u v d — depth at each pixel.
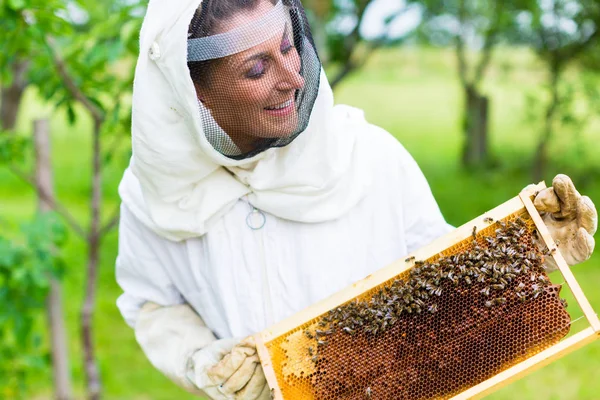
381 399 2.08
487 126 14.82
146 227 2.48
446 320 2.08
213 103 2.06
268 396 2.21
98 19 4.85
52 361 4.67
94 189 4.12
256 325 2.38
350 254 2.36
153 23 2.01
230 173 2.33
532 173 13.29
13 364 4.61
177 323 2.53
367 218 2.38
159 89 2.07
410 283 2.12
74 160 16.88
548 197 2.10
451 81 26.67
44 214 4.25
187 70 1.95
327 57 8.26
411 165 2.44
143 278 2.59
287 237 2.35
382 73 27.52
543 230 2.10
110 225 4.20
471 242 2.17
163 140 2.11
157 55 2.01
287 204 2.26
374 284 2.17
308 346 2.14
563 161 13.04
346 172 2.30
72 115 3.97
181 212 2.30
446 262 2.12
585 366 6.41
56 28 3.60
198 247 2.42
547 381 6.18
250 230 2.33
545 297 2.05
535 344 2.03
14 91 5.46
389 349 2.09
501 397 5.92
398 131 19.14
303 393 2.12
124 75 4.11
